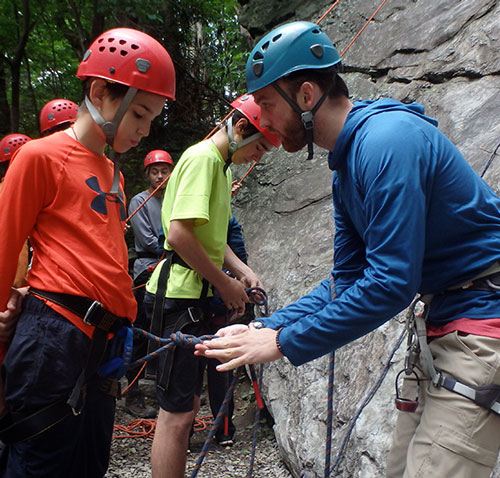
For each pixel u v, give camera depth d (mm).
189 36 8094
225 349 1443
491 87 3801
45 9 7980
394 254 1281
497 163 3119
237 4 8062
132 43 1683
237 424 3955
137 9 6867
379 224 1301
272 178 5035
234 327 1678
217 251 2646
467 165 1424
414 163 1303
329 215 4160
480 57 4039
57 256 1666
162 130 7879
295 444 2932
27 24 7586
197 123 8055
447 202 1365
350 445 2510
